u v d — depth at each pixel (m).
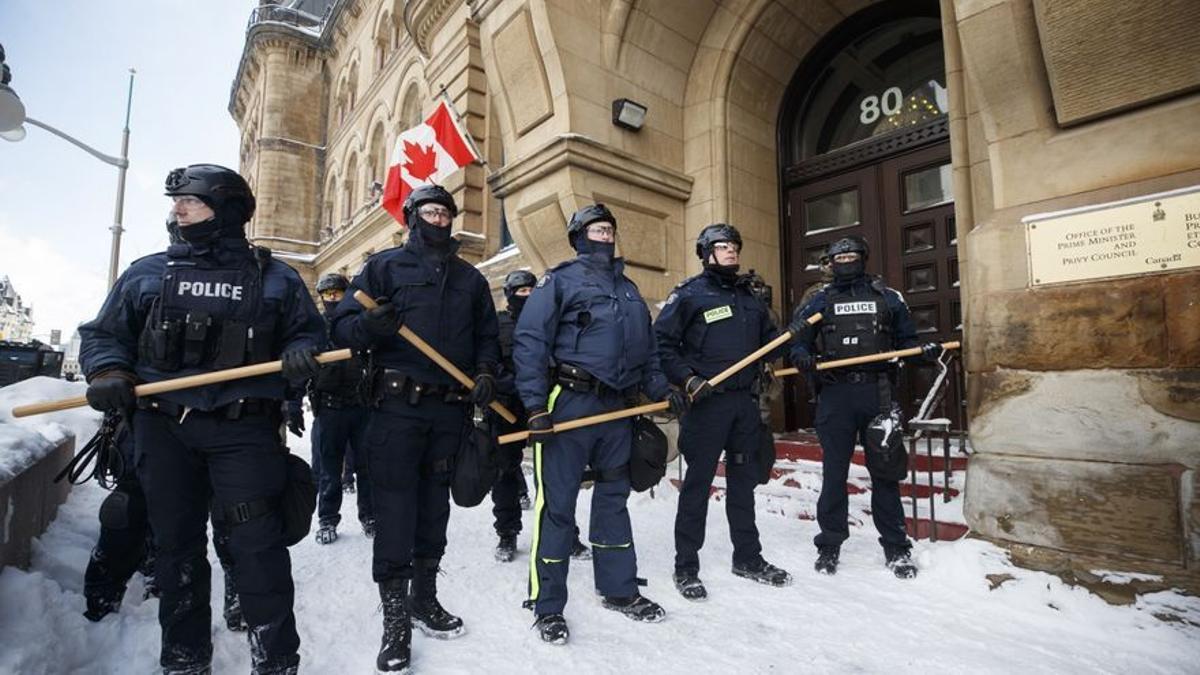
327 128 24.02
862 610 2.69
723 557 3.48
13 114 6.33
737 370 2.95
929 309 5.42
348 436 3.95
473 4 6.14
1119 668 2.17
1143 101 2.66
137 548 2.38
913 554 3.26
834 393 3.22
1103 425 2.66
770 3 5.84
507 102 6.02
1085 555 2.66
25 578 2.11
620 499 2.73
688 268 6.15
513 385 3.17
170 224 2.32
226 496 1.90
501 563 3.45
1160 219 2.58
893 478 3.08
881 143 5.82
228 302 1.95
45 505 3.01
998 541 2.92
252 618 1.90
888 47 6.14
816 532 3.94
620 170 5.59
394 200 7.70
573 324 2.69
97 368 1.81
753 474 3.12
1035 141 2.98
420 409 2.35
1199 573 2.40
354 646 2.39
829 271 3.96
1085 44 2.70
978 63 3.04
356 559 3.50
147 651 2.14
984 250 3.09
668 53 6.11
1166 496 2.49
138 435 1.90
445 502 2.54
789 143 6.65
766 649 2.35
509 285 3.86
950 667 2.19
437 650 2.35
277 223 23.17
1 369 10.84
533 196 5.71
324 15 26.12
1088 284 2.75
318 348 2.11
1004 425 2.95
